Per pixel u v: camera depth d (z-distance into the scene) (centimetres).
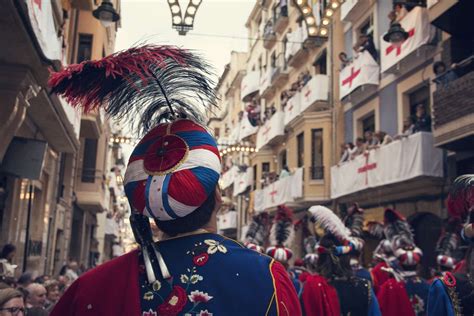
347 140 1698
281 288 153
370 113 1555
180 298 149
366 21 1605
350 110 1688
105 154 2123
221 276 152
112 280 157
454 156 1083
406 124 1235
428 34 1188
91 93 177
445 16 1019
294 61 2150
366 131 1609
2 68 660
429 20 1070
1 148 724
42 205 1255
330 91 1788
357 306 419
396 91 1380
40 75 710
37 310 443
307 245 713
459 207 300
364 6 1590
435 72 1106
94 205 1927
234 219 3103
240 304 148
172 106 184
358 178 1393
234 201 3259
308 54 2045
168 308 148
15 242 970
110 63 163
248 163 2922
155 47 168
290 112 2025
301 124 1933
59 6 757
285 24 2400
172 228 167
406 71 1333
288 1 2352
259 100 2822
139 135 188
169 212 160
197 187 159
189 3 884
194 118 183
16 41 608
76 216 1967
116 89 179
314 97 1806
